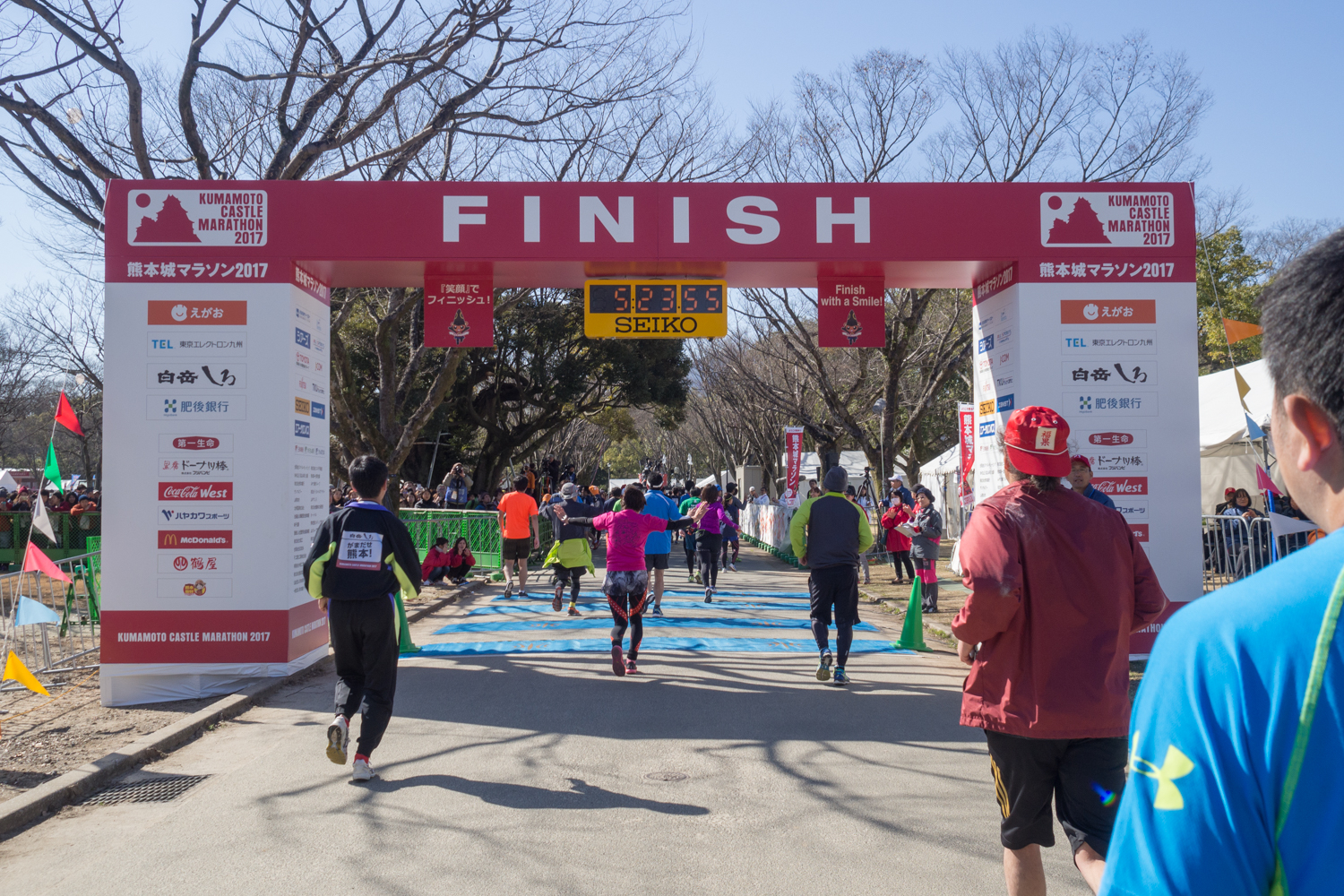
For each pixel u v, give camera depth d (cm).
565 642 1070
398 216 883
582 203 893
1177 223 903
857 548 841
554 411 3641
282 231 873
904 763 593
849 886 405
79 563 1085
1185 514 895
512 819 493
